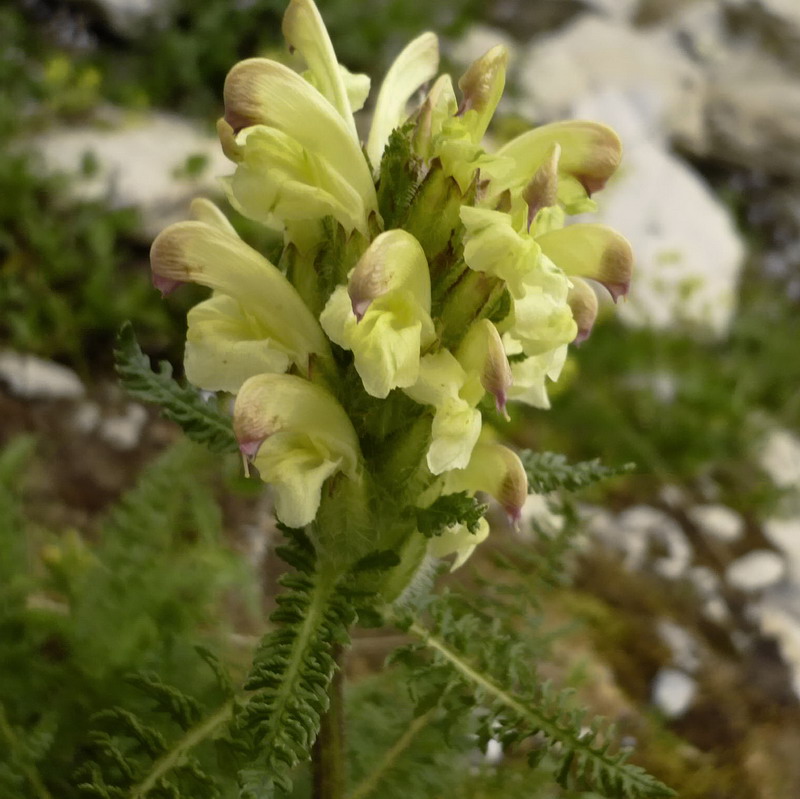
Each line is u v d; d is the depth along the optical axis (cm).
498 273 12
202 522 20
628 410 42
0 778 16
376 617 13
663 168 58
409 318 12
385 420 12
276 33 54
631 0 75
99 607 19
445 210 12
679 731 26
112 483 29
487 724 13
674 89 68
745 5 73
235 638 21
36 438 30
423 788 16
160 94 51
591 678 23
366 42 56
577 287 13
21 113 43
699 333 49
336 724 14
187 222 12
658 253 53
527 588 17
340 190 12
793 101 69
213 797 13
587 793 17
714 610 32
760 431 43
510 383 12
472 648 14
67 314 34
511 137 56
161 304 35
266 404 12
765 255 64
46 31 51
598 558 33
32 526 26
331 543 13
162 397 14
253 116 12
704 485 40
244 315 13
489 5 71
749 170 69
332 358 13
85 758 17
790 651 30
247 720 12
